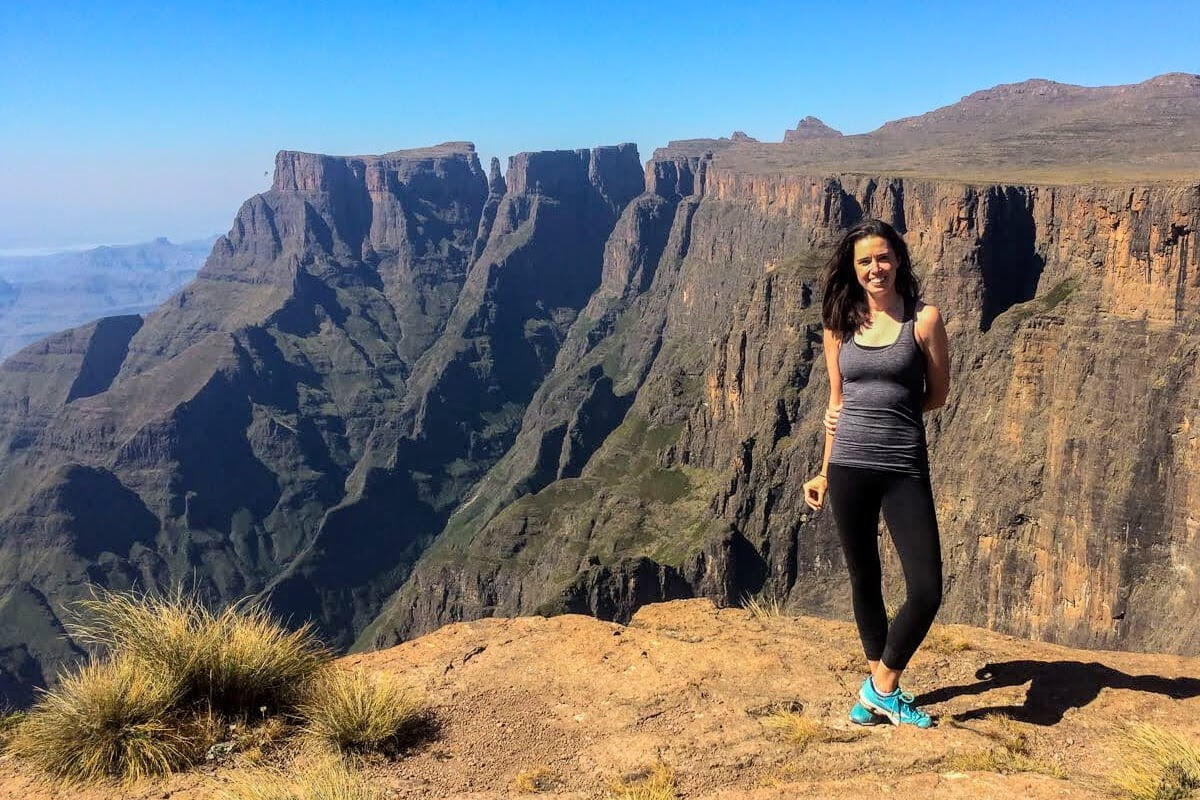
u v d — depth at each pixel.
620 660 8.89
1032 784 5.91
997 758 6.53
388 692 7.79
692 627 10.12
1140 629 58.12
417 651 9.50
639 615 10.77
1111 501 60.97
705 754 6.91
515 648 9.38
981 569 70.25
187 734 7.61
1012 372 71.44
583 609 79.81
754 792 6.07
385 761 7.28
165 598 8.73
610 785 6.61
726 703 7.80
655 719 7.61
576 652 9.14
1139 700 7.53
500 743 7.43
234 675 8.02
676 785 6.53
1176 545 57.53
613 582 81.50
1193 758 6.05
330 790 6.26
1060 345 67.25
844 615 80.56
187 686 7.96
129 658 8.09
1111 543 60.72
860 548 7.32
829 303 7.33
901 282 7.06
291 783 6.48
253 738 7.65
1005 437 70.81
